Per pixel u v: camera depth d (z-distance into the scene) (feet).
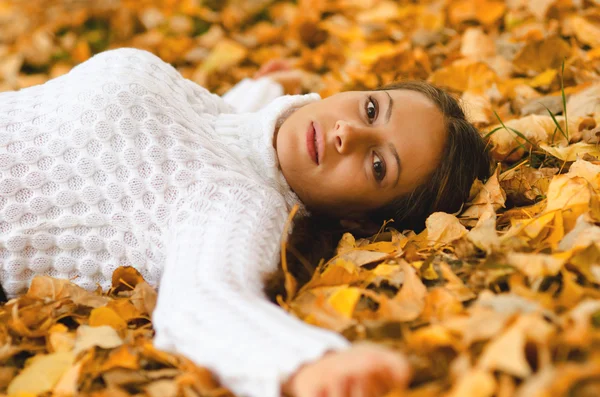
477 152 5.02
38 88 4.80
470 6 8.13
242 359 2.89
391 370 2.60
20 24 10.32
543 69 6.63
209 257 3.65
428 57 7.49
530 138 5.45
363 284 3.82
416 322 3.35
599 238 3.59
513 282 3.42
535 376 2.55
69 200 4.30
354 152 4.58
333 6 9.51
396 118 4.68
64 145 4.29
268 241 4.07
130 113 4.35
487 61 6.93
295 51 8.73
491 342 2.88
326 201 4.80
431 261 3.84
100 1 10.43
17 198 4.28
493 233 3.84
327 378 2.64
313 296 3.65
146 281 4.41
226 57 8.38
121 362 3.43
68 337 3.73
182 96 4.95
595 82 5.97
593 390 2.46
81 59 9.29
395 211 4.91
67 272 4.43
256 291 3.55
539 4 7.49
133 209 4.29
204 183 4.22
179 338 3.14
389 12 8.78
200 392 3.12
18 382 3.44
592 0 7.56
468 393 2.58
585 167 4.51
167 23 9.87
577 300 3.17
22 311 3.82
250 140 4.87
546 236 3.99
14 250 4.31
